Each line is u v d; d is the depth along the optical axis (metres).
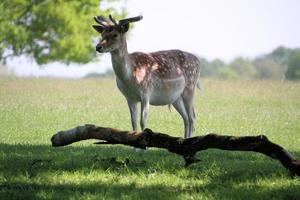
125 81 24.31
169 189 16.42
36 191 16.00
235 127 34.94
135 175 17.72
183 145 17.42
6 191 15.86
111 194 15.63
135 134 17.64
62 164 18.95
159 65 25.50
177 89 26.41
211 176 17.73
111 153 21.72
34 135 29.89
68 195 15.57
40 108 42.34
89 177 17.53
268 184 16.78
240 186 16.61
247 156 22.20
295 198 15.41
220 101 49.88
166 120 37.97
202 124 35.97
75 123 35.72
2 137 29.05
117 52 23.86
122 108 44.12
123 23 23.73
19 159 19.84
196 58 27.75
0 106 42.78
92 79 68.94
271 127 35.03
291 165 16.92
